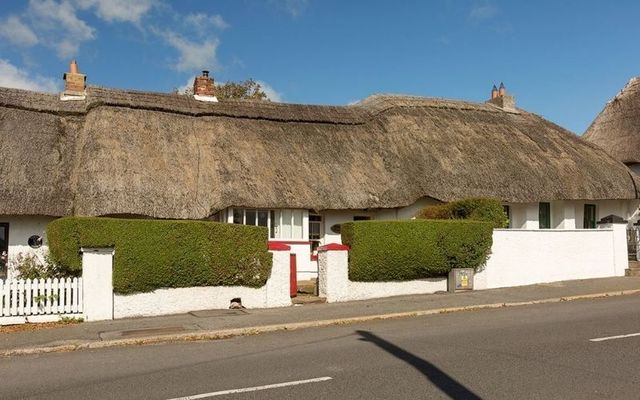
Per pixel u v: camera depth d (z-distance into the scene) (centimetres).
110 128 2133
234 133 2323
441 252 1695
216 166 2109
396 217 2320
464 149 2564
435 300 1548
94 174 1909
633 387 702
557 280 1942
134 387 751
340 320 1287
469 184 2366
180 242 1400
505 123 2938
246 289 1478
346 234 1631
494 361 848
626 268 2092
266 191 2070
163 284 1382
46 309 1284
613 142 3372
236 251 1456
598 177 2658
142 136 2155
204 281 1429
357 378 766
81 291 1310
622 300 1552
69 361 942
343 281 1579
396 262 1627
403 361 862
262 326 1212
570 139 2969
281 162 2230
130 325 1244
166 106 2339
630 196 2673
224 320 1288
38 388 761
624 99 3566
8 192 1802
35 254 1603
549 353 895
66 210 1842
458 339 1032
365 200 2181
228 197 1994
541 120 3144
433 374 779
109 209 1823
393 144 2498
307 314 1358
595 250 2038
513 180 2462
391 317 1347
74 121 2209
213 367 860
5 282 1258
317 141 2408
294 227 2155
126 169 1969
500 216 1908
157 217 1880
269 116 2472
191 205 1941
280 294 1498
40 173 1908
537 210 2595
